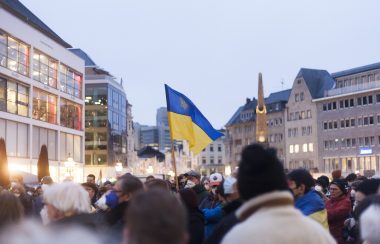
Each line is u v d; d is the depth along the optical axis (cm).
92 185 1179
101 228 508
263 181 387
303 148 9781
